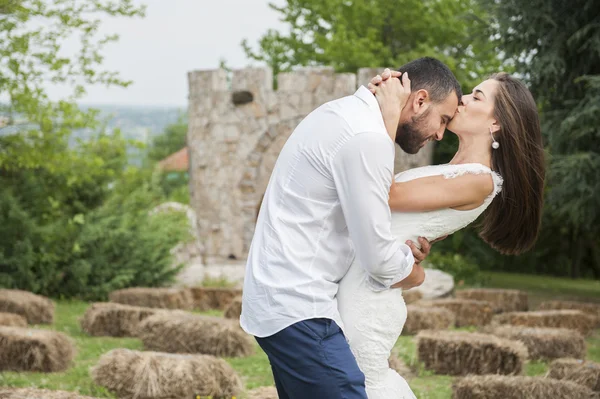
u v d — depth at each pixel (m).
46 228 14.21
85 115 11.56
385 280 2.88
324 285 2.84
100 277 14.41
